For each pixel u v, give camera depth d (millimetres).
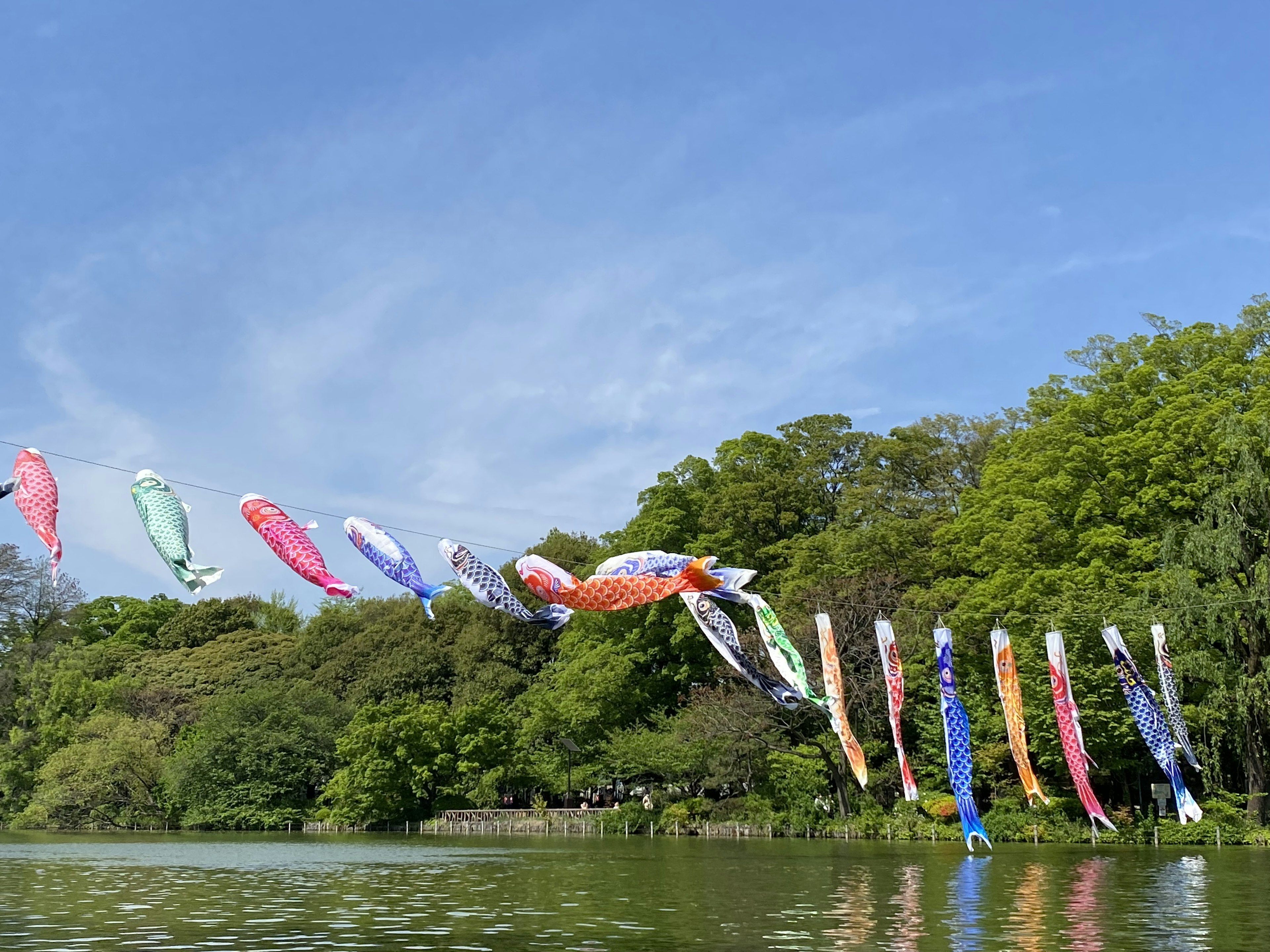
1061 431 54938
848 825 51688
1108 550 49312
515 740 70312
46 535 21453
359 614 103375
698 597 28219
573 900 23578
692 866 33469
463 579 24672
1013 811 47594
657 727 64562
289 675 94188
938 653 36250
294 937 17922
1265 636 43500
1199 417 47562
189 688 93625
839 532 67500
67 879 30375
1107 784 49594
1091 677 43844
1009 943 17062
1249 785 44781
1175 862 33531
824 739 54812
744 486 72375
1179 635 42906
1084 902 22688
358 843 53500
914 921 19656
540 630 85000
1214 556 42812
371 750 70562
